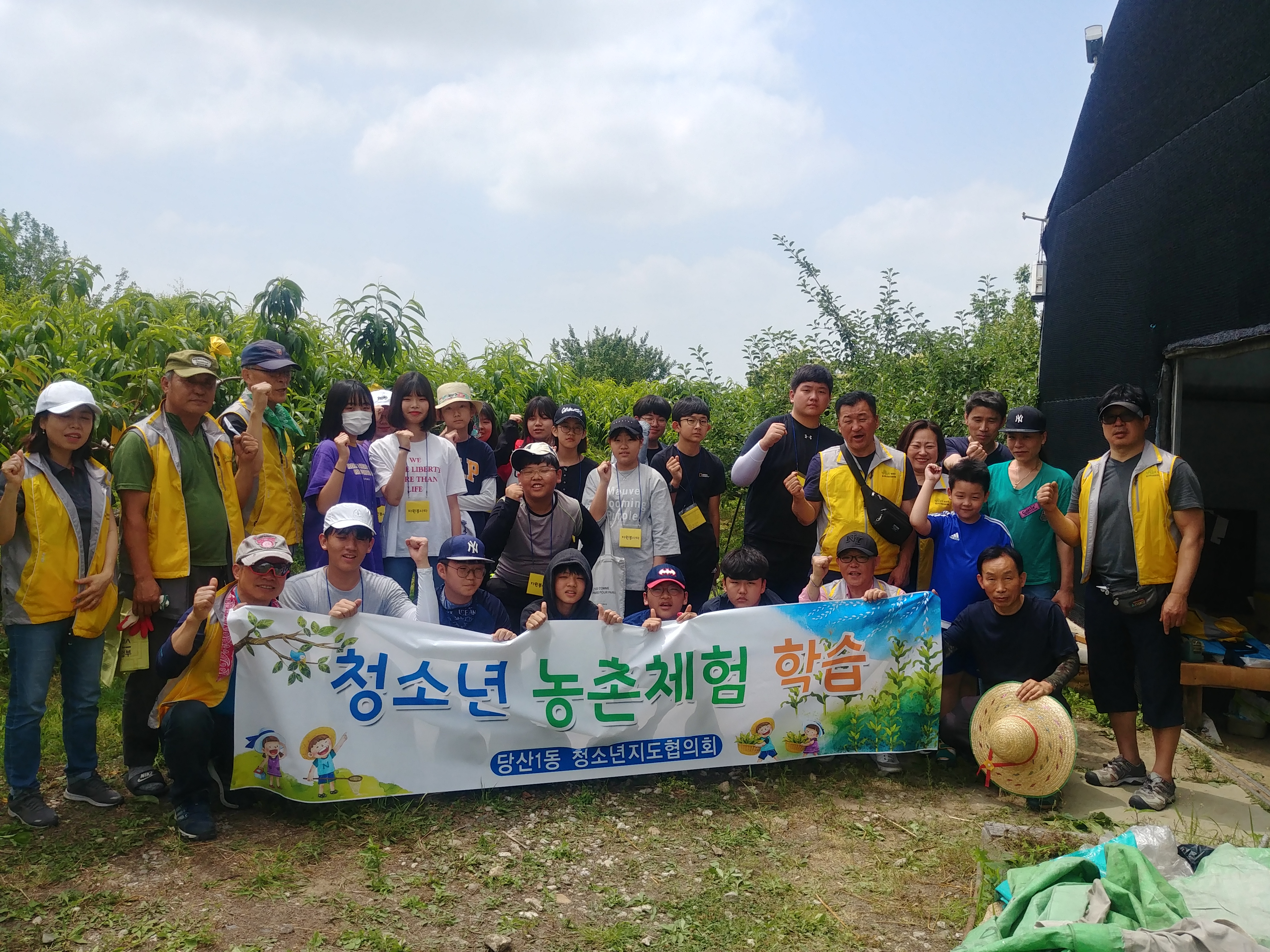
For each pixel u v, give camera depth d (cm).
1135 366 619
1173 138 575
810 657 473
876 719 478
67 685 405
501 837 396
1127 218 633
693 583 589
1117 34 650
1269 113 477
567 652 445
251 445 464
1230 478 776
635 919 337
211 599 376
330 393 530
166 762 389
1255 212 488
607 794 442
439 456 531
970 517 502
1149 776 457
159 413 428
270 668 404
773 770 474
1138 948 257
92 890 341
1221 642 555
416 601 516
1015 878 326
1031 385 890
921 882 367
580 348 3241
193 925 320
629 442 539
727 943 323
